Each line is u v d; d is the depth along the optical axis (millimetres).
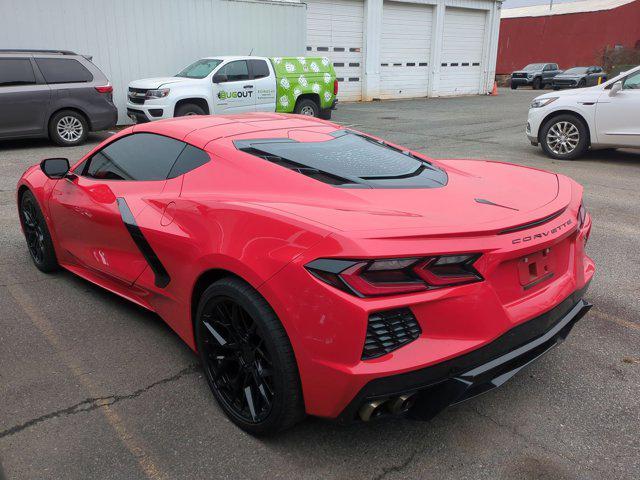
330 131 3334
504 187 2768
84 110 10852
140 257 3074
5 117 10039
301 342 2080
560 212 2484
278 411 2227
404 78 24375
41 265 4230
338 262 1980
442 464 2260
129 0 12938
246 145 2867
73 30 12328
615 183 7613
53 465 2229
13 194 6828
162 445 2357
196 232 2572
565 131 9109
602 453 2330
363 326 1954
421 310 2021
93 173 3586
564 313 2553
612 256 4785
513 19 46312
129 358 3045
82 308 3646
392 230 2043
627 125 8445
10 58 10109
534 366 3012
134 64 13367
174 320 2918
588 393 2756
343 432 2451
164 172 3059
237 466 2242
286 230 2162
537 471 2227
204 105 12148
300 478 2180
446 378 2076
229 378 2535
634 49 41219
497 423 2523
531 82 34531
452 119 15938
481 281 2102
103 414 2559
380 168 2830
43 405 2617
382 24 22703
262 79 12883
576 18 43250
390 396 2012
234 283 2320
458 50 26172
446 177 2889
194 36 14148
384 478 2182
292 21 15922
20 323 3432
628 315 3645
